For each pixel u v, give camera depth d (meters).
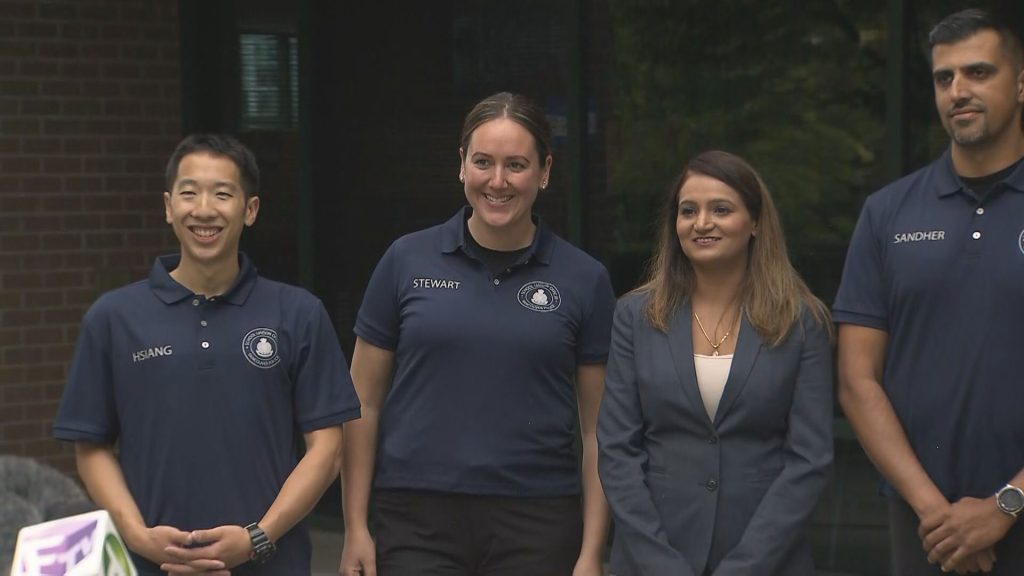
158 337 6.56
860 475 11.33
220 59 14.96
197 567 6.36
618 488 6.64
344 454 7.40
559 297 7.11
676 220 6.90
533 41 12.88
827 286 11.41
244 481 6.56
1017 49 6.72
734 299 6.80
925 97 10.87
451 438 7.02
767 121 11.62
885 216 7.05
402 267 7.25
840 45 11.23
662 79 12.16
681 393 6.60
